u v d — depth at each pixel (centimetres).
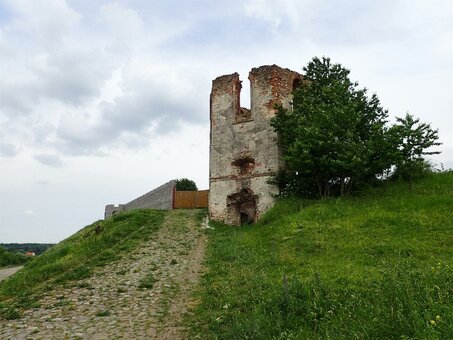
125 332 776
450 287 699
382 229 1398
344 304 745
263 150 2373
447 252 1106
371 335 554
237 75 2595
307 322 695
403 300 611
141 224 2277
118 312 909
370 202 1786
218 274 1210
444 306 579
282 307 763
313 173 2016
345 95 2164
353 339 565
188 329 782
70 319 871
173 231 2097
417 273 815
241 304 877
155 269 1344
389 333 541
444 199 1598
